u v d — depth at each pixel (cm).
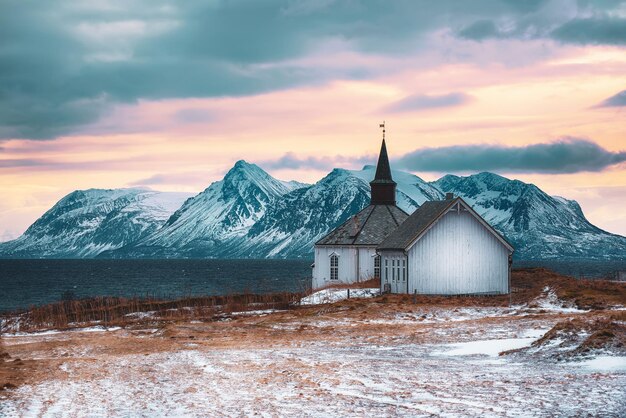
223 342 4728
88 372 3375
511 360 3294
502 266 7644
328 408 2172
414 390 2466
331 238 9281
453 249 7462
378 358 3581
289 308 7350
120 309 7800
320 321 5688
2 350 4784
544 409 2022
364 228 9169
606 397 2175
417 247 7375
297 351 4038
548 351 3406
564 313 5438
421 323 5344
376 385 2620
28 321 7388
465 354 3647
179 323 6191
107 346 4816
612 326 3703
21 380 3141
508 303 6494
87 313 7631
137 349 4569
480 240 7569
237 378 2967
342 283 8962
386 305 6419
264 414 2108
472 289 7494
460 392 2386
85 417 2184
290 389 2603
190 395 2564
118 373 3309
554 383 2492
